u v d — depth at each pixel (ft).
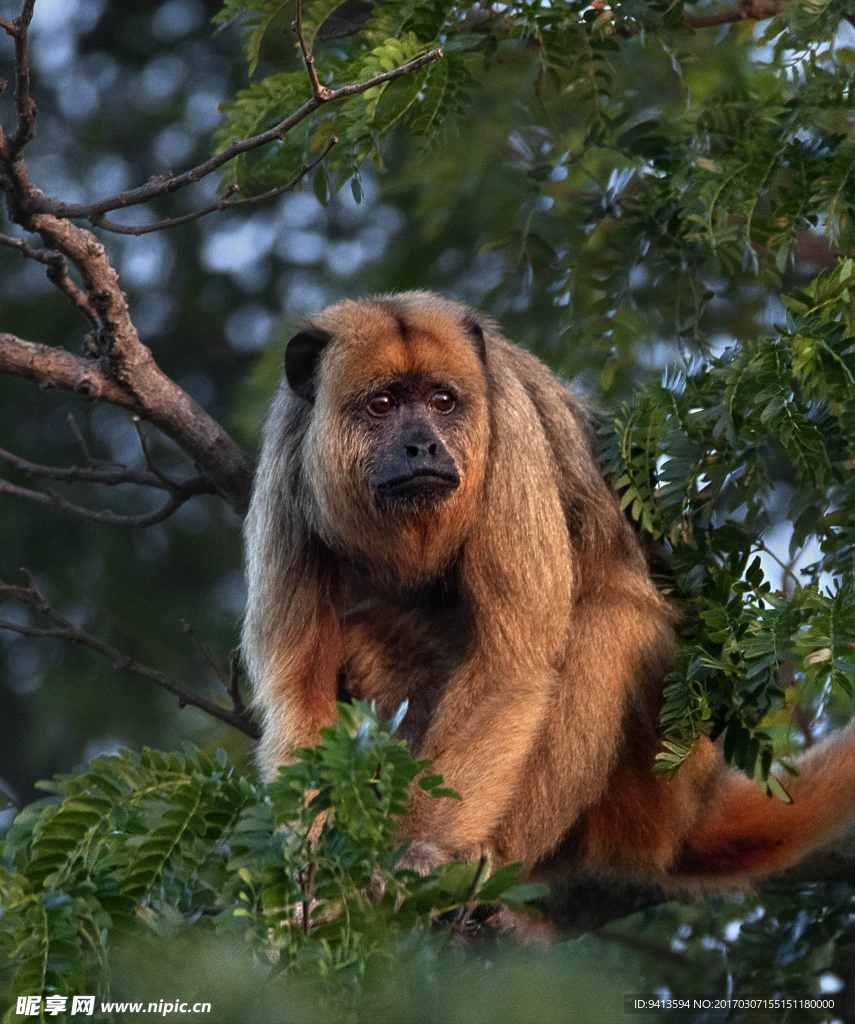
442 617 37.47
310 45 36.27
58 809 22.81
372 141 34.35
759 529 35.81
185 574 73.72
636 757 35.73
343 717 21.24
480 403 35.14
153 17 80.69
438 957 20.26
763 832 37.52
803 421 28.81
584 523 35.70
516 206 56.24
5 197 31.89
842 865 37.99
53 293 72.69
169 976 19.25
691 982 40.04
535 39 39.34
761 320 46.73
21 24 27.99
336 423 35.14
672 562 32.81
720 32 45.73
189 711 66.64
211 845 22.15
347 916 20.45
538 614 33.12
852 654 26.76
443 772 32.04
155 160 76.79
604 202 42.55
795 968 37.68
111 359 35.70
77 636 38.09
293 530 35.86
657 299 41.57
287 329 40.40
